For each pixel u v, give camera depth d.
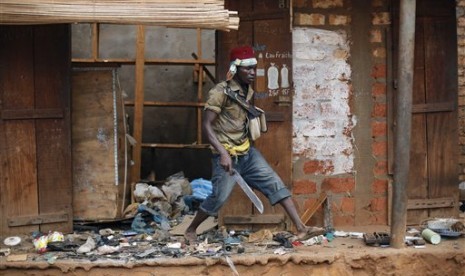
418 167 8.30
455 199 8.42
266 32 8.00
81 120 8.23
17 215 7.76
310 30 8.09
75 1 7.15
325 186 8.18
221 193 7.17
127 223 8.38
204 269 6.95
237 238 7.71
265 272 7.02
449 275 7.26
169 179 10.01
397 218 7.33
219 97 7.07
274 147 8.05
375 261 7.15
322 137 8.16
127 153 8.87
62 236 7.52
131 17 7.16
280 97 8.01
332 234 7.77
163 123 11.27
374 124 8.23
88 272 6.87
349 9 8.16
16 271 6.89
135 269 6.89
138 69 10.39
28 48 7.76
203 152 11.18
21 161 7.77
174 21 7.17
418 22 8.25
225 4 7.98
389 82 8.20
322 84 8.13
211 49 11.40
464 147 9.75
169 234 7.87
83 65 8.54
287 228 8.05
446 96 8.35
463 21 9.71
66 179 7.95
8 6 7.10
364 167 8.23
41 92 7.82
